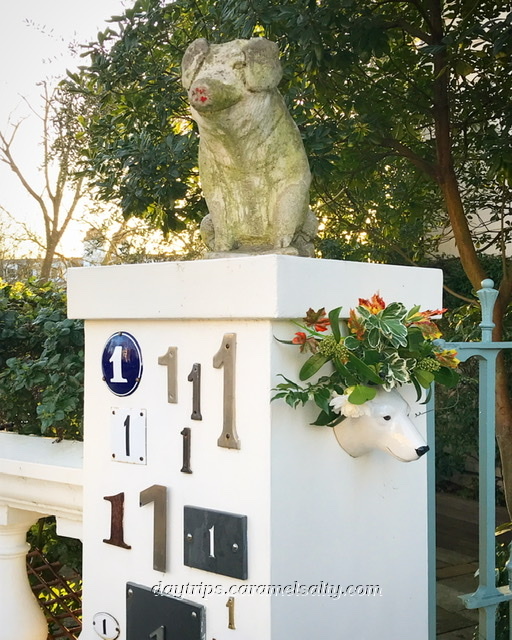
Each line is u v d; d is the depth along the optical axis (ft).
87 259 30.55
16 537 8.86
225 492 6.26
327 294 6.32
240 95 6.51
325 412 6.15
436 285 7.60
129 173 13.09
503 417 13.48
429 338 6.46
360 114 14.08
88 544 7.47
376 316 6.00
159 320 6.81
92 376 7.44
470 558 18.10
